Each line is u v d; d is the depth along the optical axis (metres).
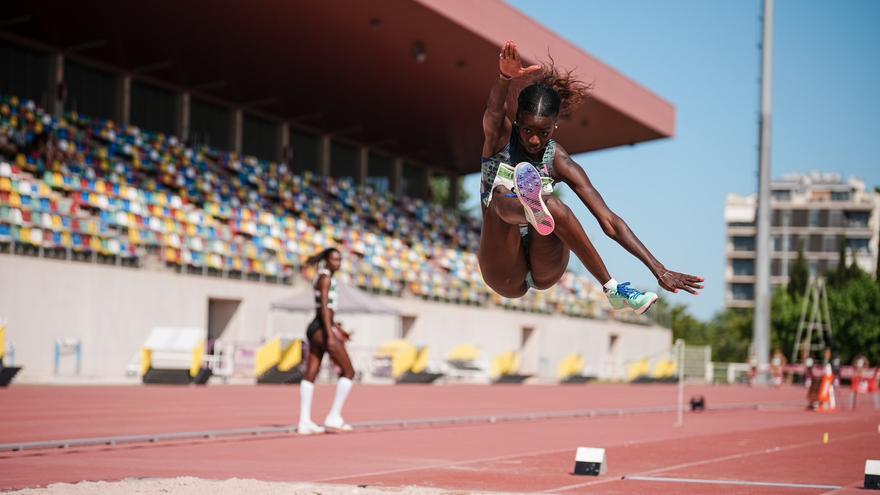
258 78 31.22
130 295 22.30
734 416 15.87
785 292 49.62
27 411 12.36
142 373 20.58
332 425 10.55
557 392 25.00
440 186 57.53
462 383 29.30
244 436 9.84
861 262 88.69
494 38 27.17
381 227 36.12
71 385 18.98
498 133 3.92
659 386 35.31
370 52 28.48
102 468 6.82
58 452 7.95
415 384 26.67
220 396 17.09
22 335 19.92
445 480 6.25
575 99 4.14
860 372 21.19
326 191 35.66
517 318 36.75
